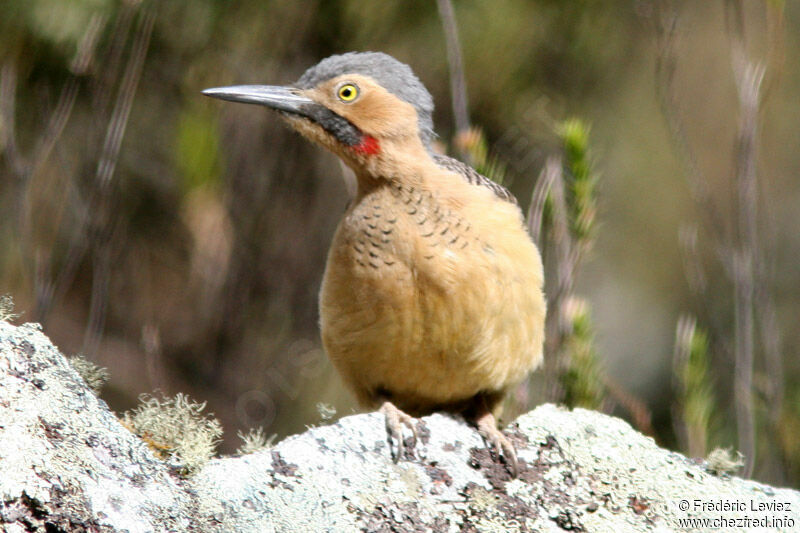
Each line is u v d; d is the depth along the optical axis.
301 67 13.58
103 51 12.10
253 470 6.55
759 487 7.29
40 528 5.58
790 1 17.70
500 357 8.54
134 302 13.96
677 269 16.44
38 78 12.27
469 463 7.18
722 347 11.26
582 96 14.11
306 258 14.41
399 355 8.48
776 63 12.05
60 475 5.77
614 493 7.06
